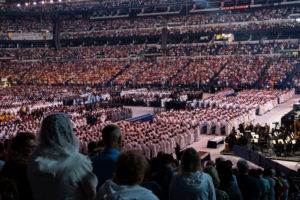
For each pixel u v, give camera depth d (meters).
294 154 28.08
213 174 7.14
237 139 29.75
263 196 9.85
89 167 4.07
